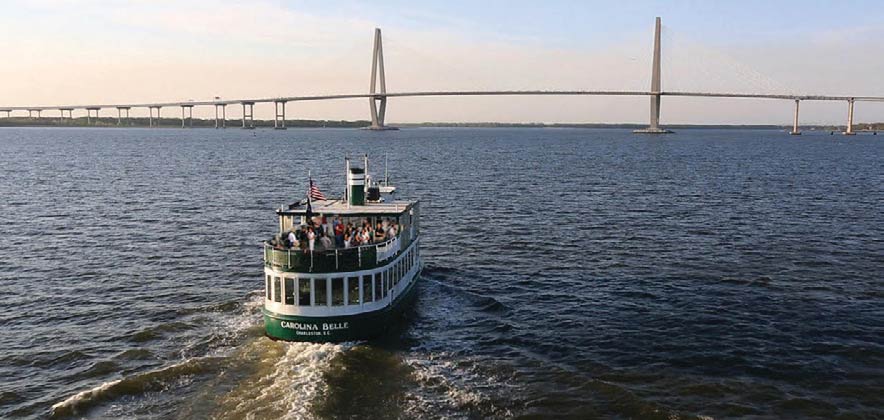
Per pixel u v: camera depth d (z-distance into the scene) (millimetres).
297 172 147250
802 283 53438
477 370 37281
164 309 47250
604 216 84938
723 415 32281
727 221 80938
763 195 105000
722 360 38500
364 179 49844
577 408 33000
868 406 33188
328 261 39594
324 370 36531
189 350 39688
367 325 40781
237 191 110312
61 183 119375
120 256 62438
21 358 38781
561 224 79438
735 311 46812
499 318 46062
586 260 61844
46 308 47594
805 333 42531
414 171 149250
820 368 37375
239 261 60875
